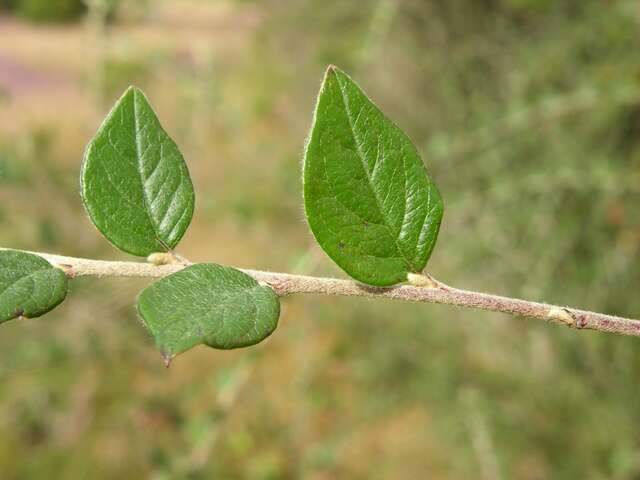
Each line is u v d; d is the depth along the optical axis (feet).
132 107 0.27
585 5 1.17
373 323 1.38
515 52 1.39
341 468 1.36
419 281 0.25
